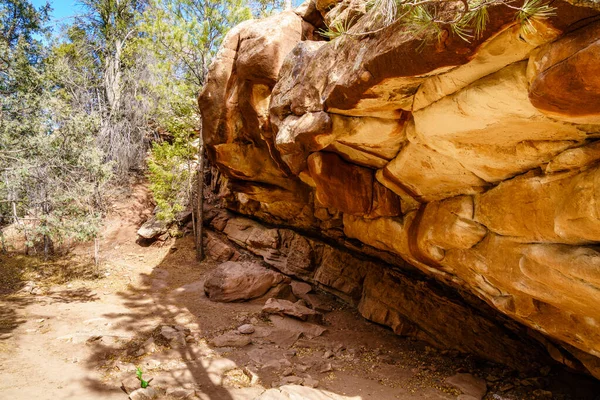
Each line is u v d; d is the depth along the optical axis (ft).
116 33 63.57
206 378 21.13
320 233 40.45
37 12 39.78
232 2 43.01
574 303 13.08
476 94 10.28
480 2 7.66
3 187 30.73
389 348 27.94
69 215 36.58
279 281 36.83
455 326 28.19
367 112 14.26
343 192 21.27
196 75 45.73
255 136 28.22
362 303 34.04
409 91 12.19
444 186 17.38
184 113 46.91
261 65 22.67
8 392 18.57
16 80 31.94
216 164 32.73
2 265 41.14
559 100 7.99
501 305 17.38
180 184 49.80
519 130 11.24
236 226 48.06
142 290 38.27
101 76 63.93
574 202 10.68
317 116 15.71
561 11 6.95
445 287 29.89
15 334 25.93
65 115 35.32
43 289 36.55
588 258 11.05
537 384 22.94
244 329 27.91
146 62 60.70
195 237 48.34
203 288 38.37
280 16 23.84
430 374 23.72
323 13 21.89
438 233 17.94
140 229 50.26
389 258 33.09
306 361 24.23
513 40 8.42
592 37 6.84
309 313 31.30
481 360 26.27
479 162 13.87
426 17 7.63
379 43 10.81
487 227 15.61
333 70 14.19
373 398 20.06
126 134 59.98
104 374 21.27
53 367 21.70
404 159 17.17
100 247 48.01
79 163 36.01
